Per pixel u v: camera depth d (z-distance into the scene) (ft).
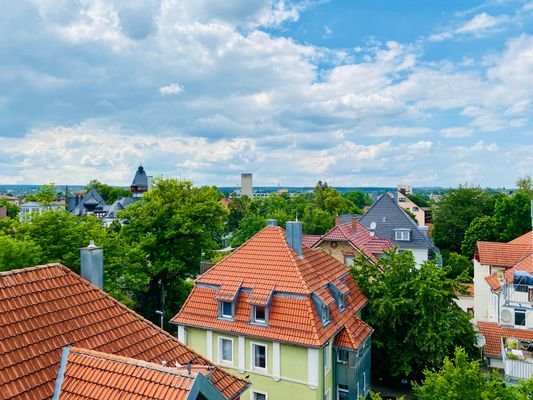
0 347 27.32
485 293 113.80
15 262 79.00
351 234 129.49
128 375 27.17
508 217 179.22
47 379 27.76
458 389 44.70
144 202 122.72
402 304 79.25
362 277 90.27
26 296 32.01
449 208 230.07
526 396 40.63
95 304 36.09
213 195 134.62
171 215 119.65
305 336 62.80
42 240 89.66
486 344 84.17
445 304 82.17
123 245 109.29
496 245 110.52
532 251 105.19
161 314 112.68
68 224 95.09
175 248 119.65
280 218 238.27
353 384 68.74
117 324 35.73
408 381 86.74
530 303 84.33
